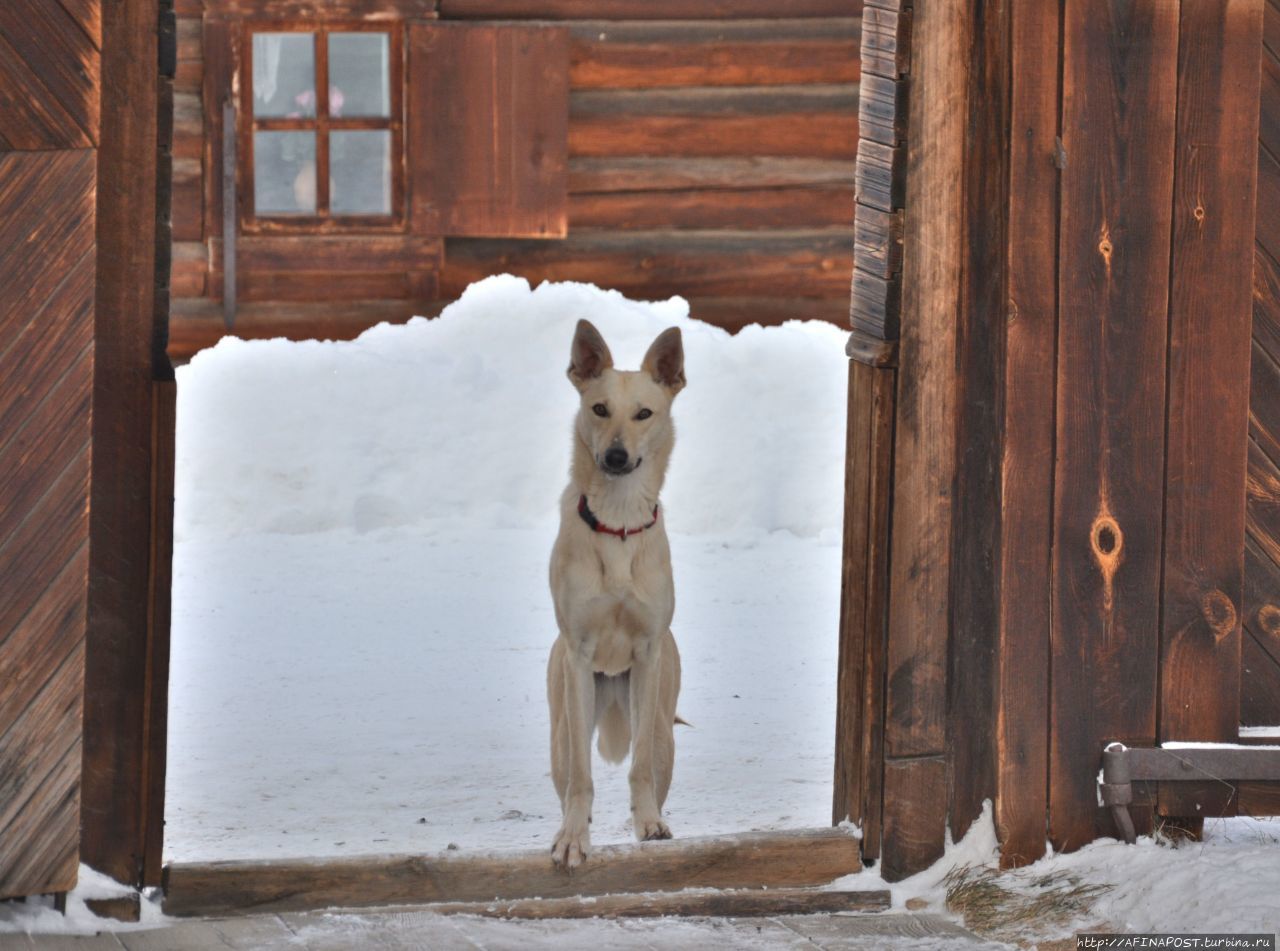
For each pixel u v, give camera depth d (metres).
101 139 5.95
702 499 14.77
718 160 17.72
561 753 7.30
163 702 6.14
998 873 6.61
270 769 8.57
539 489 14.98
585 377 7.24
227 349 15.85
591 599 6.95
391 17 17.03
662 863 6.52
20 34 5.80
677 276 17.86
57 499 5.91
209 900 6.19
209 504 14.48
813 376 15.91
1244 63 6.73
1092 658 6.76
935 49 6.50
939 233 6.56
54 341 5.89
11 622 5.88
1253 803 6.87
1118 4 6.62
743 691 10.23
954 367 6.62
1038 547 6.70
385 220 17.39
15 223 5.84
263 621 11.82
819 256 17.94
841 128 17.75
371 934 6.04
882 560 6.65
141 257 6.02
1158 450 6.78
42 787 5.93
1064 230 6.66
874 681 6.66
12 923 5.89
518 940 6.03
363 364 15.57
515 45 17.08
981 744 6.75
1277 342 6.85
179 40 16.73
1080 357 6.70
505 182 17.30
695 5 17.41
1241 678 6.97
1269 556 6.94
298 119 17.14
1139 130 6.69
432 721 9.55
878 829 6.68
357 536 14.36
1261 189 6.81
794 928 6.27
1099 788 6.76
